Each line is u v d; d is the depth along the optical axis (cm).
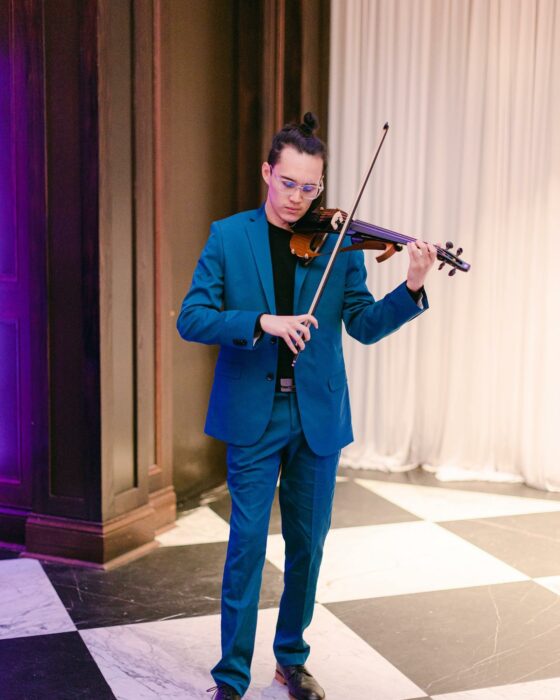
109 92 323
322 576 328
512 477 472
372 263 483
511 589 319
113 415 337
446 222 475
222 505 418
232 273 219
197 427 430
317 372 219
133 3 332
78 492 336
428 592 315
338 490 446
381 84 472
